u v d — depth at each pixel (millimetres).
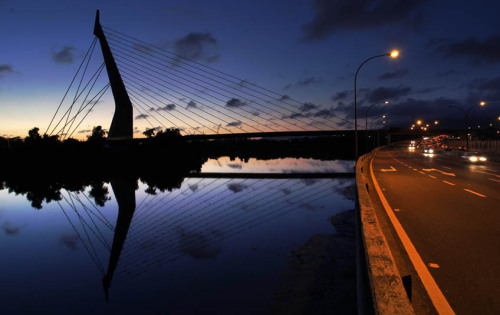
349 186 33094
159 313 9117
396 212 10406
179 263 13383
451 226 8438
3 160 85062
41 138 93250
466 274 5301
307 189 33562
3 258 16875
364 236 4266
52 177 70812
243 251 13516
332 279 9055
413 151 82000
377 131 101188
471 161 39969
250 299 8812
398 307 2379
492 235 7520
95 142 91625
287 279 9688
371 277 2916
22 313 10367
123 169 81750
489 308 4184
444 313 4105
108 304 10406
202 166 85375
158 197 36844
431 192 14594
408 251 6566
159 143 94438
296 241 13688
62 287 12461
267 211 22984
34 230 23750
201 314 8570
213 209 27281
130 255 16828
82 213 29906
